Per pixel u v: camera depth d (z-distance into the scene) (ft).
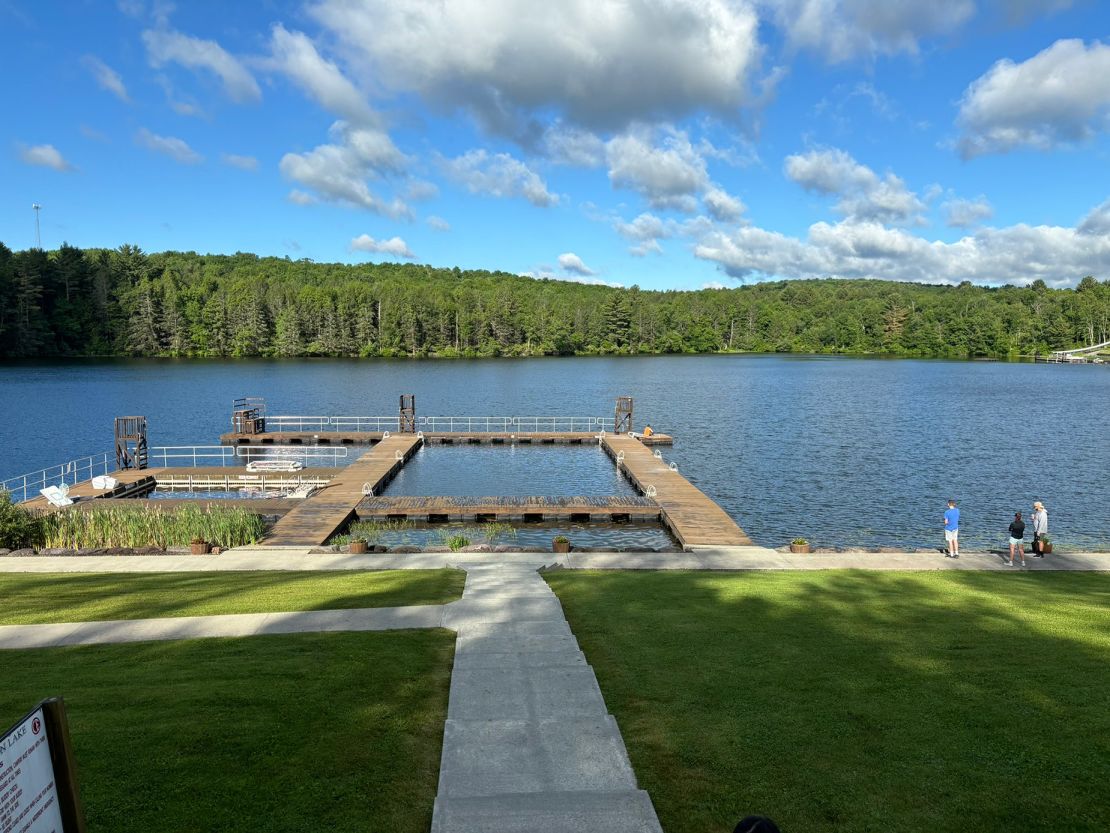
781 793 20.85
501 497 95.20
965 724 25.29
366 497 95.61
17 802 11.14
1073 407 208.23
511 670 30.09
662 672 30.53
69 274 374.63
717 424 177.06
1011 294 622.95
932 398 234.58
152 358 390.21
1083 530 86.58
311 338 424.87
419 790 20.86
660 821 19.47
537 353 470.39
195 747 22.68
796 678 29.78
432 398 240.12
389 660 31.37
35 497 104.12
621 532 84.84
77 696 26.76
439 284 640.17
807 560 61.05
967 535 84.38
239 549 67.15
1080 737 24.31
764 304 580.30
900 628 37.78
